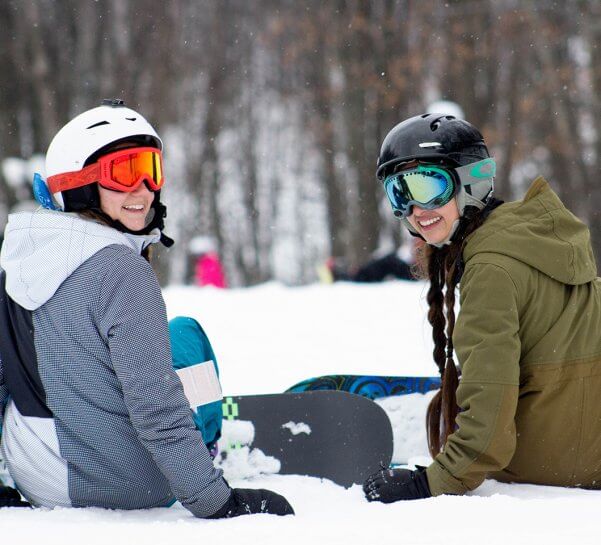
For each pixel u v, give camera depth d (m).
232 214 56.66
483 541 4.15
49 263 5.00
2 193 40.84
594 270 5.75
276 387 10.00
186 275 47.94
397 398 7.01
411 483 5.42
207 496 4.87
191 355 5.88
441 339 6.10
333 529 4.39
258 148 59.88
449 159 5.73
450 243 5.93
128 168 5.29
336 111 47.59
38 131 41.88
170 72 48.53
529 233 5.55
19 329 5.11
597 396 5.58
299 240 55.31
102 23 43.88
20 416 5.14
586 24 44.66
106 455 5.04
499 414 5.27
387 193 5.97
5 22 41.72
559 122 45.50
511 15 41.47
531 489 5.56
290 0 52.50
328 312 16.27
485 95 41.88
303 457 6.32
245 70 57.06
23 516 4.88
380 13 41.56
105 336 4.95
